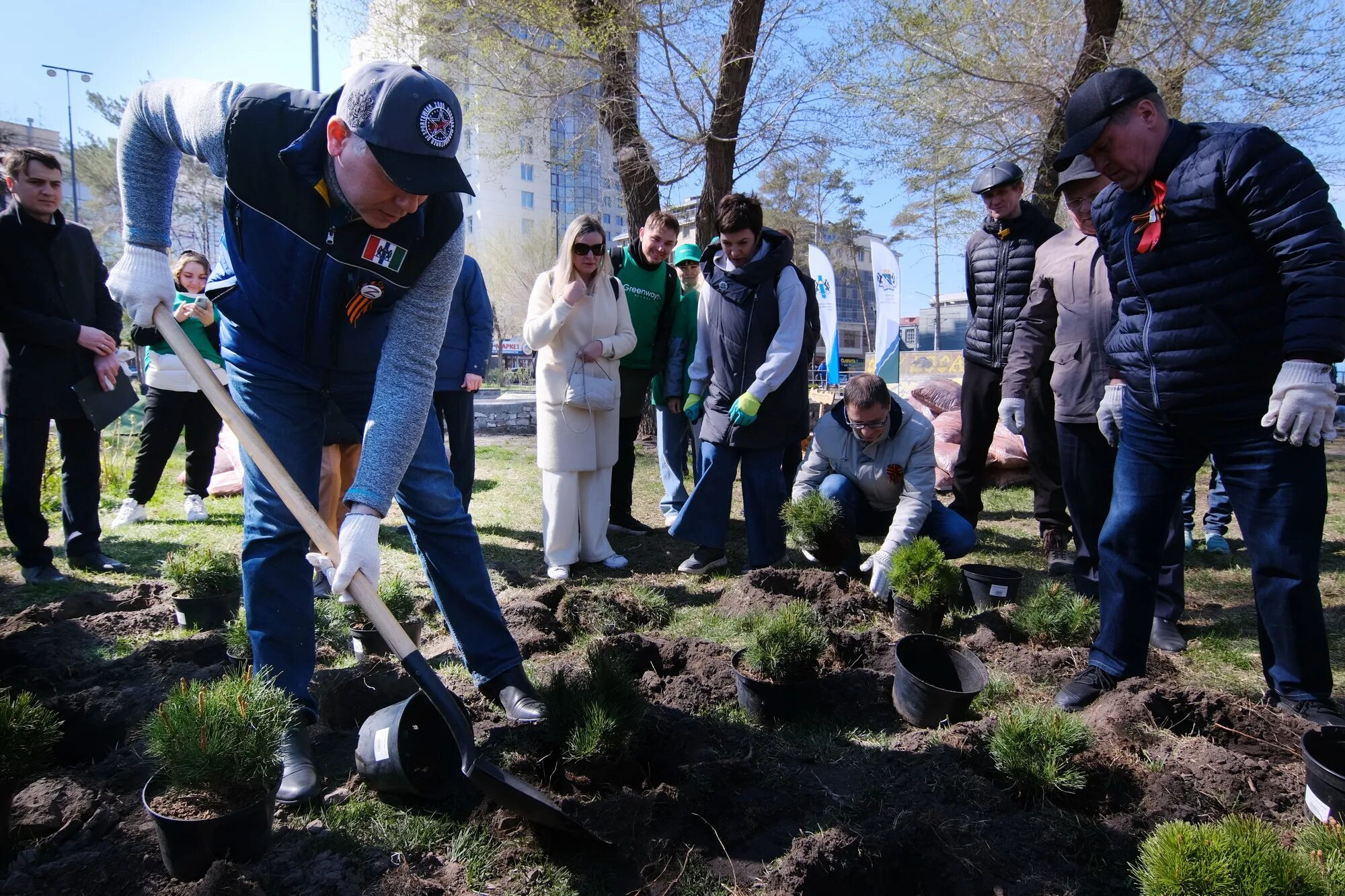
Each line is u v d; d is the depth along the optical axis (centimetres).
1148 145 267
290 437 239
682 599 439
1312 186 244
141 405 909
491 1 875
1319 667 278
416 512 254
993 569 428
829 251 4762
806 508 429
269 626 237
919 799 227
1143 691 282
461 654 269
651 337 588
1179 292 272
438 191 181
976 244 534
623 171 967
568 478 476
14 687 276
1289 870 166
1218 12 896
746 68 920
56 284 417
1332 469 934
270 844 205
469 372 527
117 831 210
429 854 208
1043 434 495
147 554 495
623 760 237
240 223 218
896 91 975
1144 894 177
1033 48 988
